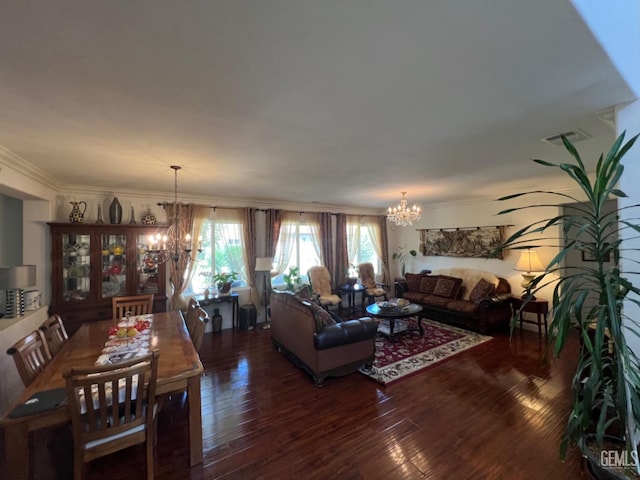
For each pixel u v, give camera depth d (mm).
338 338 3098
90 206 4195
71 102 1680
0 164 2561
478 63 1365
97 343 2463
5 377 2678
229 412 2578
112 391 1619
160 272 4320
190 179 3727
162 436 2260
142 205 4566
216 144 2418
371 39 1191
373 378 3178
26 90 1542
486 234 5641
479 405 2641
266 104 1748
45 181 3492
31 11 999
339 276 6648
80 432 1569
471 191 4926
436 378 3180
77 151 2537
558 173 3637
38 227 3701
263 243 5738
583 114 1932
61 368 1994
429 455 2029
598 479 1556
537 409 2559
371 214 7293
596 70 1422
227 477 1858
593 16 1152
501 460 1971
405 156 2844
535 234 5004
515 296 5059
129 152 2590
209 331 4980
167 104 1725
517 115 1945
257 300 5516
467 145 2537
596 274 1485
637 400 1355
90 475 1876
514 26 1122
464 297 5516
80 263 3883
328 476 1856
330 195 5188
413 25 1112
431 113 1902
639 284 1704
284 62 1339
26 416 1479
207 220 5160
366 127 2115
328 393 2900
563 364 3518
